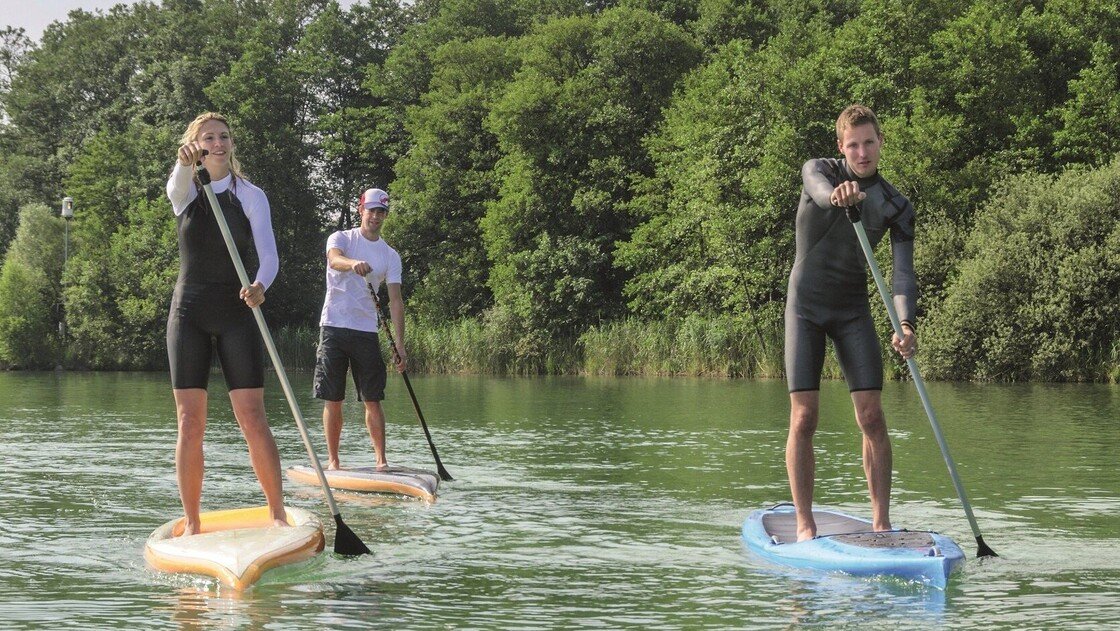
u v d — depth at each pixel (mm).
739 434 11922
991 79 34000
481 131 49531
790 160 34062
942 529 5941
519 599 4352
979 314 25656
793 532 5629
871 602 4277
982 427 12414
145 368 46344
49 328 47844
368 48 57969
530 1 56156
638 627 3924
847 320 5480
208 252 5500
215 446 10469
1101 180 26016
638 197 41344
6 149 66812
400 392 21812
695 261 37219
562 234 43094
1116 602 4254
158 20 64500
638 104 43938
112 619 4020
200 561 4770
